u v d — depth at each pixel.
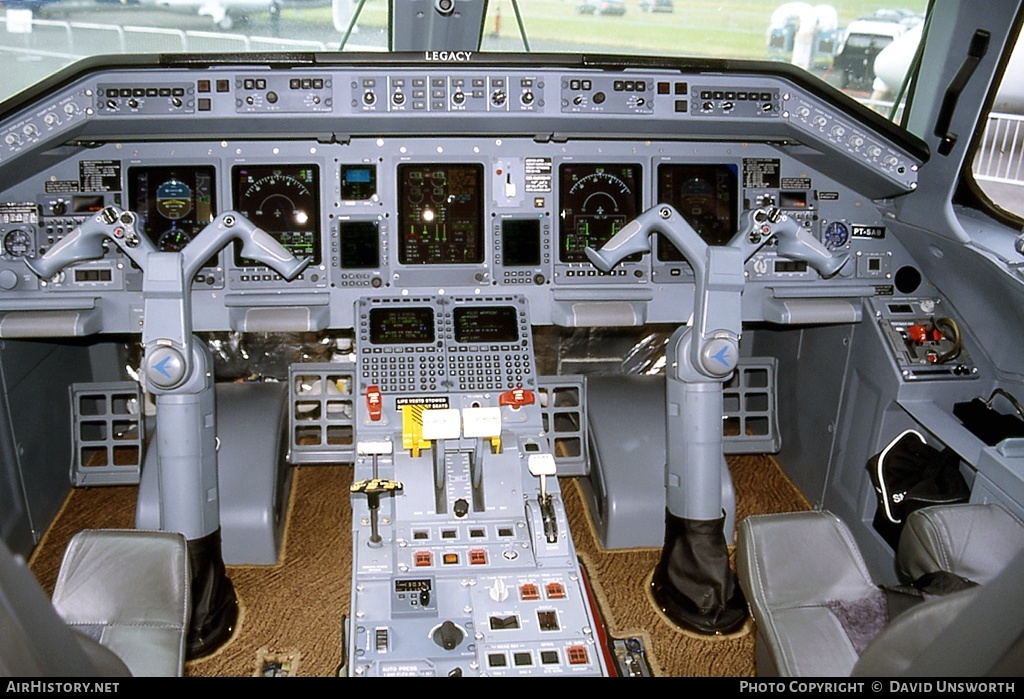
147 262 2.80
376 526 2.63
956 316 3.55
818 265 3.14
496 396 3.31
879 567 3.42
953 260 3.41
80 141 3.26
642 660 3.04
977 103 3.21
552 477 2.92
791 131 3.37
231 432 3.69
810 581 2.02
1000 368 3.37
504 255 3.52
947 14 3.27
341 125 3.22
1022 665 1.00
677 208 3.61
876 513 3.43
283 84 3.12
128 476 3.96
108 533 2.01
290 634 3.18
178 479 2.93
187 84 3.10
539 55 3.16
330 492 4.11
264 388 3.93
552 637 2.36
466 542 2.68
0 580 0.99
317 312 3.45
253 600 3.35
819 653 1.87
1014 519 2.13
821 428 3.95
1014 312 3.21
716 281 2.89
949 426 3.22
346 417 4.11
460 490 2.83
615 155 3.54
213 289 3.44
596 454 3.74
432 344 3.40
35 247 3.38
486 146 3.47
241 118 3.14
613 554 3.64
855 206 3.66
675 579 3.21
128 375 4.30
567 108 3.24
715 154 3.59
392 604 2.44
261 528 3.48
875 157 3.34
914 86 3.57
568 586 2.54
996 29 3.10
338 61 3.09
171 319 2.81
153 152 3.39
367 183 3.45
